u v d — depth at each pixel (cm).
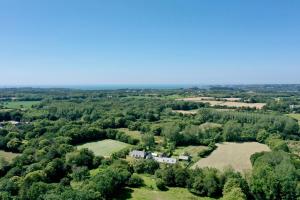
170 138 17625
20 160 12656
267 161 12262
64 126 19062
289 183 9725
